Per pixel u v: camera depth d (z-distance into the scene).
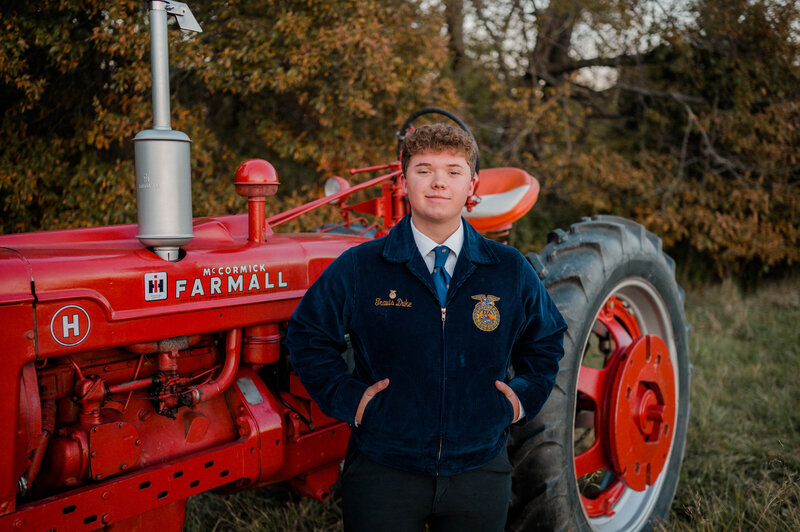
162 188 1.60
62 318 1.46
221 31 5.84
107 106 5.88
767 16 7.73
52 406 1.55
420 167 1.50
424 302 1.51
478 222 2.83
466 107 8.49
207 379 1.87
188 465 1.72
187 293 1.70
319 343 1.56
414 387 1.49
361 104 5.71
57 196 5.79
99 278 1.53
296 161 6.95
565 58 9.59
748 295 8.11
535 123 8.16
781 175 8.35
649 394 2.65
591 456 2.52
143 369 1.74
